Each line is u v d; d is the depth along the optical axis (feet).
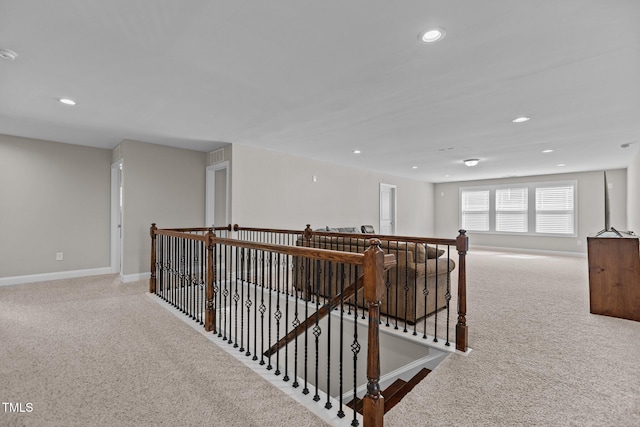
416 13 5.52
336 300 10.15
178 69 7.72
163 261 12.77
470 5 5.28
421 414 5.44
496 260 22.86
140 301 11.93
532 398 5.87
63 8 5.42
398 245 10.17
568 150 16.81
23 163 14.62
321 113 10.93
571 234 25.81
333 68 7.61
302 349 12.25
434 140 14.71
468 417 5.35
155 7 5.41
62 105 10.26
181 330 9.16
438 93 9.08
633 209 19.42
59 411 5.47
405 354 8.90
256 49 6.78
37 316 10.21
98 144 16.07
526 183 28.09
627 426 5.10
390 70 7.70
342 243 11.89
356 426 5.13
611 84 8.38
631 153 17.65
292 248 6.18
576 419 5.27
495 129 12.73
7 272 14.30
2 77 8.16
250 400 5.89
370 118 11.42
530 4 5.24
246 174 16.40
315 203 20.30
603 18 5.58
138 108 10.55
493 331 9.07
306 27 5.97
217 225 18.69
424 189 32.14
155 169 16.02
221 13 5.56
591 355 7.58
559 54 6.88
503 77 8.02
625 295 10.12
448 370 6.90
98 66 7.57
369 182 24.73
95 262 16.69
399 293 10.03
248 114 11.06
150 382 6.43
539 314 10.59
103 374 6.71
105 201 16.99
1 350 7.75
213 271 9.12
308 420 5.34
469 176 28.22
